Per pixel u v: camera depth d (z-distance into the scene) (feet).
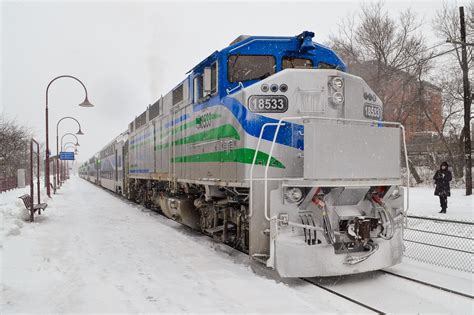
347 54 91.30
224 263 22.61
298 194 18.29
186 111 30.73
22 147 113.60
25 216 41.63
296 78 20.30
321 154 17.47
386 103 84.07
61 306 15.65
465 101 58.49
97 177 134.00
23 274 19.89
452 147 88.43
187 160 30.37
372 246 18.83
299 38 23.03
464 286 18.02
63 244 28.66
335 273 18.01
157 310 15.19
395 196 20.58
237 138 21.09
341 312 14.98
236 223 23.68
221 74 23.34
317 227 18.06
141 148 51.96
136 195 61.82
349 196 18.95
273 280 19.02
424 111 84.33
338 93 20.08
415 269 21.24
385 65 84.74
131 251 26.21
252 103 20.24
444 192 41.88
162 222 41.81
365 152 18.51
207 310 15.12
